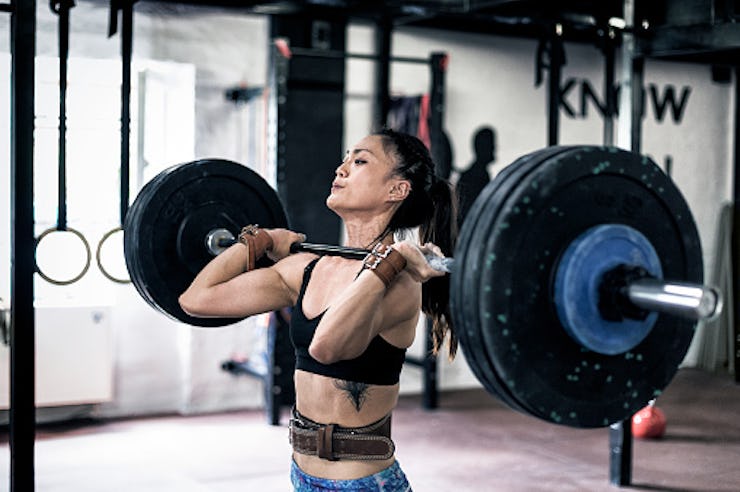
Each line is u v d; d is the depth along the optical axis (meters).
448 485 4.36
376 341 2.09
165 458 4.78
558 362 1.81
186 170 2.64
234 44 5.82
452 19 6.19
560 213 1.77
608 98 4.39
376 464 2.09
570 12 4.24
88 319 5.43
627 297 1.74
